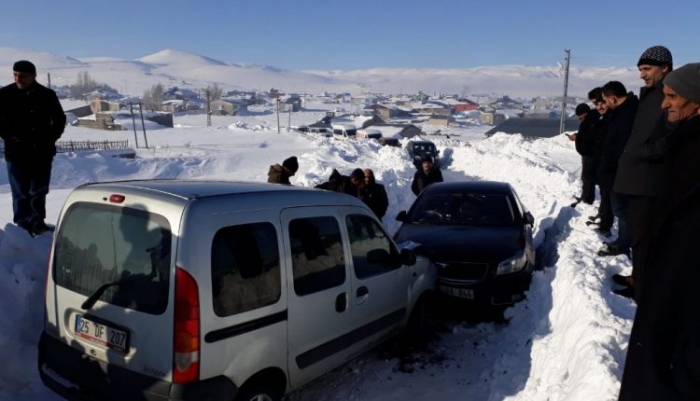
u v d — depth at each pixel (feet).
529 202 44.37
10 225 16.25
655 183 13.56
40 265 16.16
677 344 5.82
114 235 11.28
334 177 26.43
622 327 12.81
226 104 499.92
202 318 10.28
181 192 11.20
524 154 87.04
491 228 23.02
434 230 23.29
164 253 10.42
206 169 104.63
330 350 13.67
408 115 560.61
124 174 94.53
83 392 11.36
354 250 14.83
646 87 14.38
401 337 18.04
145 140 179.93
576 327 13.70
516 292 19.74
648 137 13.69
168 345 10.21
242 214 11.43
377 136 195.52
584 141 30.99
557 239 26.25
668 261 6.01
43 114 17.87
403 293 17.02
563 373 12.64
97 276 11.43
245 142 184.34
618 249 19.90
